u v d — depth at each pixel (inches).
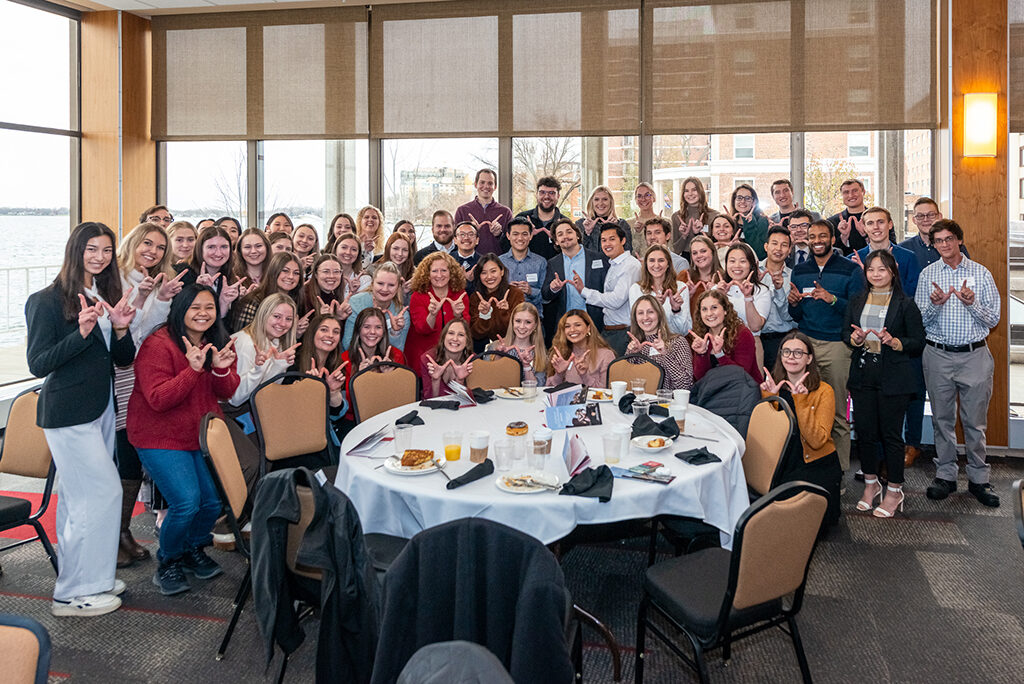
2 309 256.7
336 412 158.2
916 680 105.3
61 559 125.0
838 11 239.3
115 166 283.3
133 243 145.3
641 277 202.7
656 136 256.5
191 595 132.1
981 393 175.8
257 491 90.4
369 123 273.6
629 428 114.2
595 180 262.7
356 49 271.6
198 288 128.3
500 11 260.5
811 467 151.6
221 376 138.7
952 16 207.2
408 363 190.5
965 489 187.2
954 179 209.6
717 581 96.6
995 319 172.6
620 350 205.9
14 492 188.7
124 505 144.6
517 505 96.9
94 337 121.9
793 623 94.4
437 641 71.3
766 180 251.9
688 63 249.8
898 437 167.9
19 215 262.1
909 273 199.9
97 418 123.9
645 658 112.1
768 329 199.3
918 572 140.5
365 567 84.4
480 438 112.0
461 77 265.4
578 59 256.8
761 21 244.1
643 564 146.1
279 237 198.2
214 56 283.3
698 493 104.1
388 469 107.9
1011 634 117.3
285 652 91.9
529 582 69.1
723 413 149.4
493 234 238.2
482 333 199.6
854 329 166.1
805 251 213.6
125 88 282.7
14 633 54.3
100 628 120.3
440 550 71.4
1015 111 207.5
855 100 240.4
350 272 201.9
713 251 195.5
